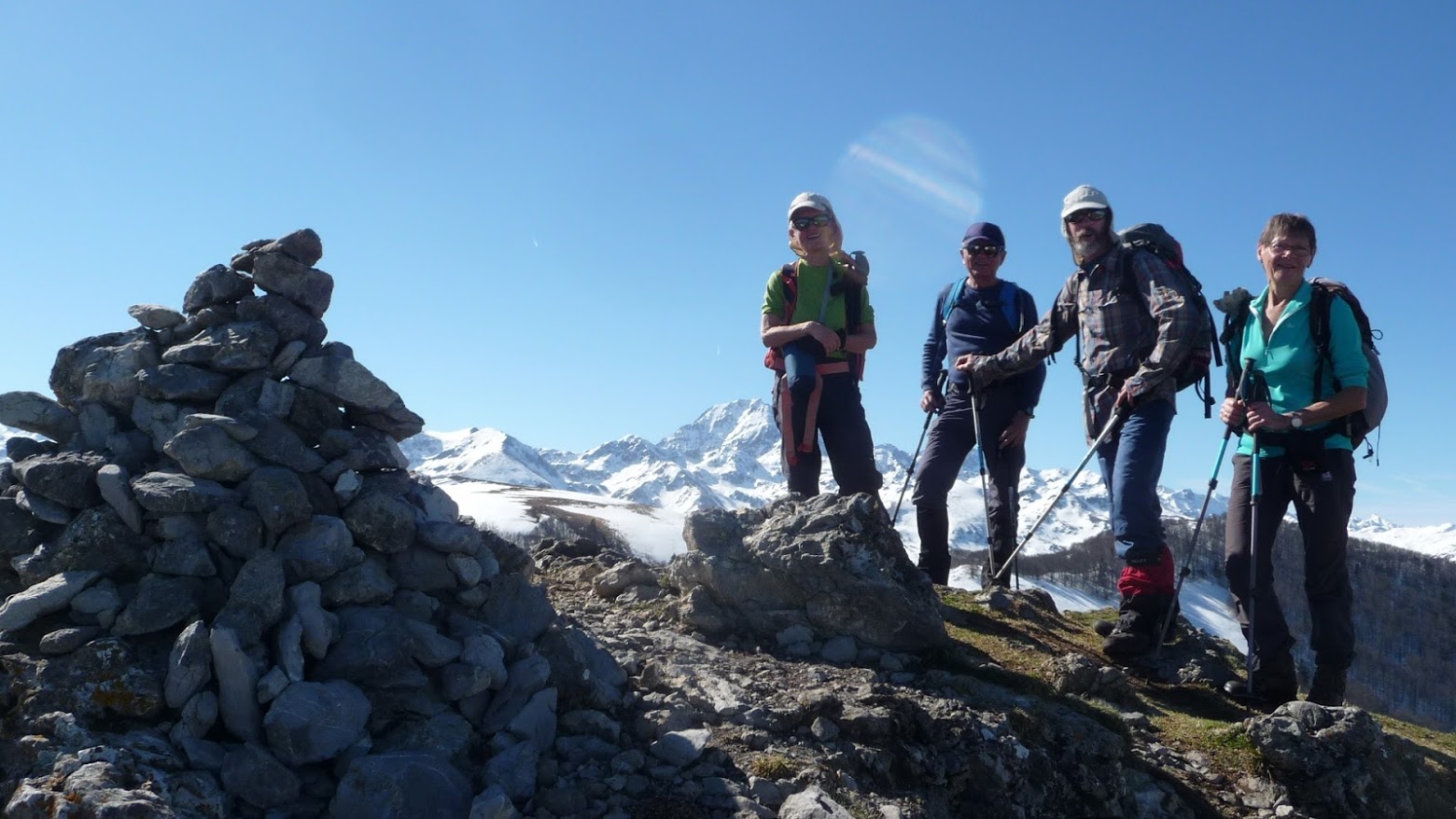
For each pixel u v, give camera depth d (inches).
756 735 209.9
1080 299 317.1
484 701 207.6
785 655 271.4
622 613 301.1
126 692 177.8
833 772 200.2
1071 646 322.0
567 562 368.2
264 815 171.6
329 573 206.1
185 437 204.4
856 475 340.8
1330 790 238.7
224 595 198.7
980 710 241.6
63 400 228.2
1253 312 287.6
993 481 385.1
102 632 188.2
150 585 192.7
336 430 224.8
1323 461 274.8
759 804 187.8
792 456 339.3
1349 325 271.7
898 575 285.1
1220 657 310.2
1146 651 308.8
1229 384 296.7
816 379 336.2
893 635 274.4
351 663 197.0
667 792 190.4
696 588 290.0
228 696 182.9
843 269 343.0
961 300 386.0
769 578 283.4
